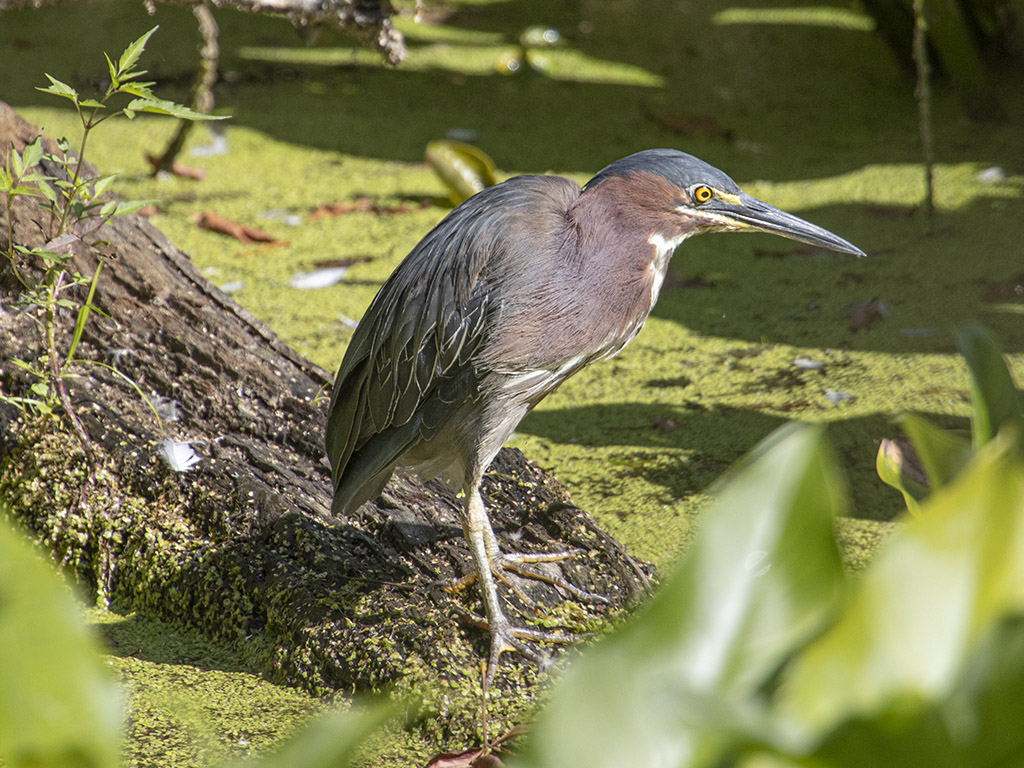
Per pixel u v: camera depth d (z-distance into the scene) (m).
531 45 12.93
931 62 11.55
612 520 5.29
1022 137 10.22
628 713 0.99
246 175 9.41
